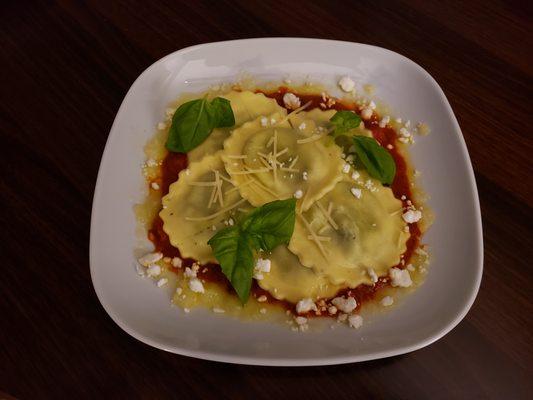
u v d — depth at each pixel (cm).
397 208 27
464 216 26
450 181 27
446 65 31
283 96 30
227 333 23
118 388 21
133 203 26
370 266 25
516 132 29
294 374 22
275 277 25
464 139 28
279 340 23
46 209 26
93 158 28
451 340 23
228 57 29
